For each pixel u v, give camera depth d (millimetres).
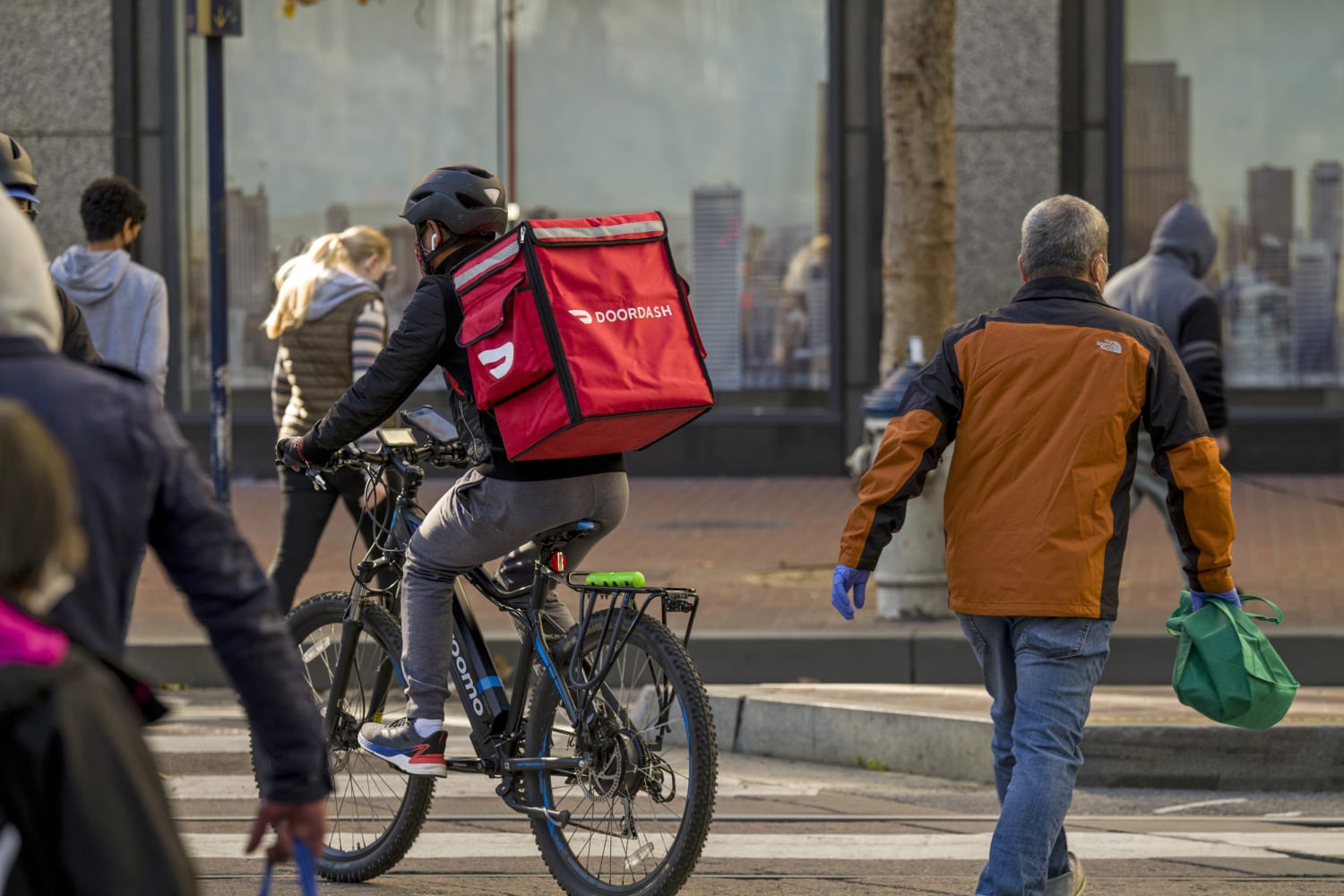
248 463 52625
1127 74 51844
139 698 8359
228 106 53281
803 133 53125
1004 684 15102
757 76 53156
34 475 7473
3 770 7184
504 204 17359
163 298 23891
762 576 35469
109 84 51625
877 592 30703
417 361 16578
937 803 22328
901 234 33000
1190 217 30797
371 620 18234
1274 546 38219
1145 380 14656
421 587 17078
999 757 15445
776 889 18016
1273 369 52562
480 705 17297
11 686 7156
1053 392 14602
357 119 53500
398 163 53625
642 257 16250
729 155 53375
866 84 52312
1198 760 22953
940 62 32656
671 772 16156
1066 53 51188
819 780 23750
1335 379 52375
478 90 53562
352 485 25922
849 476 52250
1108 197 51594
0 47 51500
